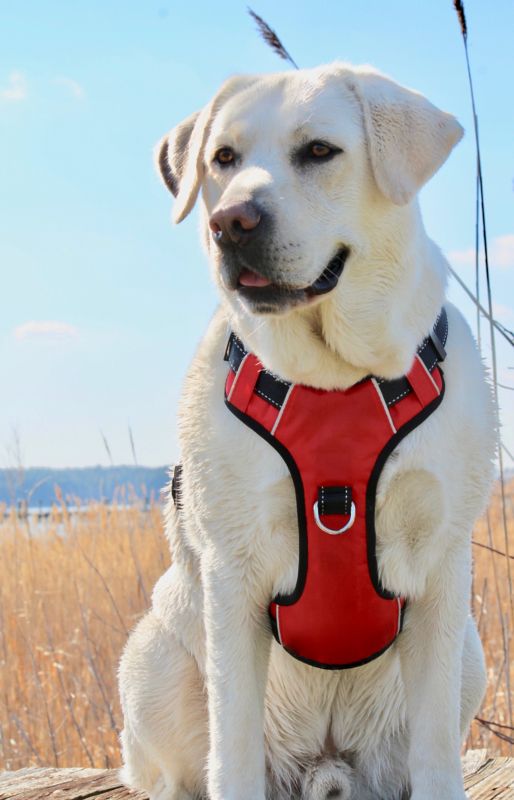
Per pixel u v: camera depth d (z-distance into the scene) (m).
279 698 2.89
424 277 2.55
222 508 2.57
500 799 3.04
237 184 2.42
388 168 2.49
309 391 2.49
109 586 5.88
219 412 2.59
